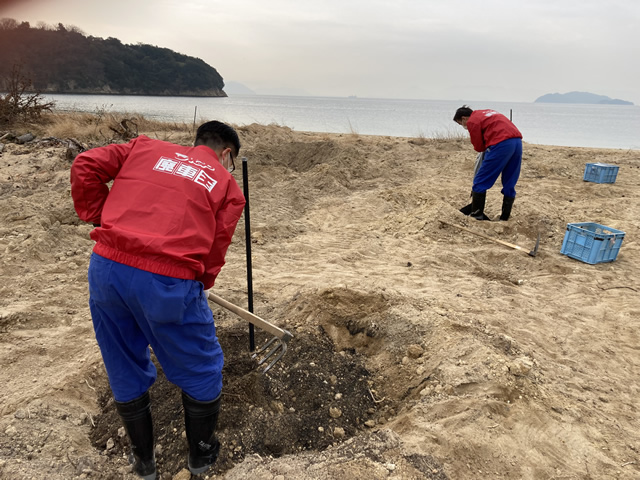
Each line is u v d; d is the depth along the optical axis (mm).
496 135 6805
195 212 2156
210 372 2316
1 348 3709
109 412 2971
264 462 2451
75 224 6844
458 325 3701
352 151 12055
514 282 5344
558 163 12227
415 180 10797
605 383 3406
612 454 2637
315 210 8344
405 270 5609
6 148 11727
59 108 34531
